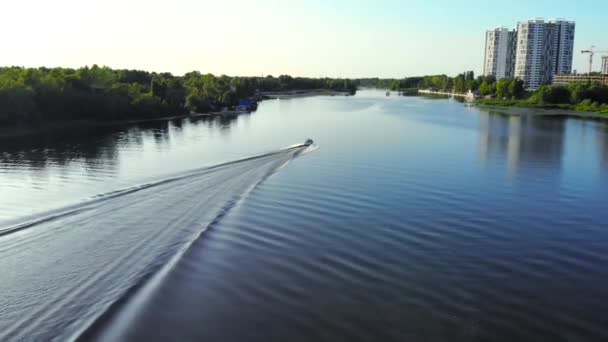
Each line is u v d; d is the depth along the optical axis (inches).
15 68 4854.8
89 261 848.9
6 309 685.9
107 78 5007.4
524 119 4594.0
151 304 726.5
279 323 706.2
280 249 970.1
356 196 1384.1
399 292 807.1
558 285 849.5
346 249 984.3
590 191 1518.2
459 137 2940.5
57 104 3639.3
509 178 1694.1
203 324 694.5
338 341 668.1
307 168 1795.0
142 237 971.9
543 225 1170.0
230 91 6397.6
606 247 1031.6
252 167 1786.4
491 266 922.1
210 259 901.2
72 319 669.9
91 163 1948.8
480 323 721.0
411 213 1234.6
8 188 1467.8
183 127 3659.0
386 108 6146.7
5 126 3174.2
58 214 1109.1
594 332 706.8
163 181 1494.8
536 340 684.7
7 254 869.2
